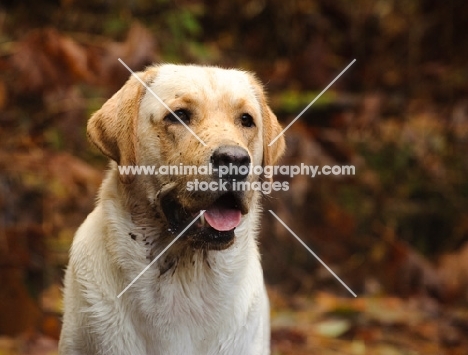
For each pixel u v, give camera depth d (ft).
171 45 42.91
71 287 21.01
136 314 20.31
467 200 45.65
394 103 46.80
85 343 20.35
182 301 20.40
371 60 48.62
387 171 45.19
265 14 48.42
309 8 48.42
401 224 44.98
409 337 34.58
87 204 35.94
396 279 39.99
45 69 36.83
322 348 32.48
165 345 20.40
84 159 38.73
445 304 39.19
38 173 36.19
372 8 49.01
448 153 45.98
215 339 20.74
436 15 49.26
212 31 48.44
